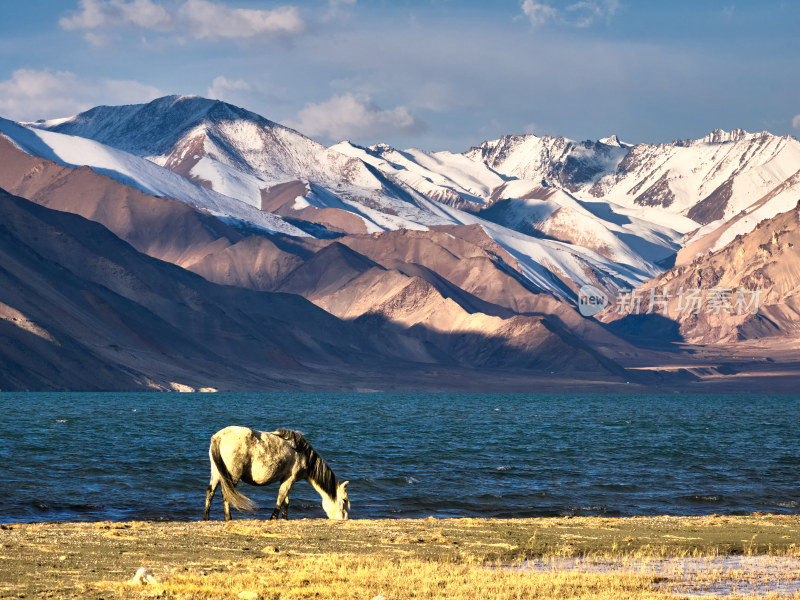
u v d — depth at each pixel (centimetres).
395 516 9388
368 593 4728
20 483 10825
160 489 10812
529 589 4894
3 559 5391
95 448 16412
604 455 17325
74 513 8981
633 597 4744
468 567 5541
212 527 6969
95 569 5219
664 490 11906
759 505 10800
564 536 6981
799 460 16975
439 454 16862
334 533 6812
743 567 5794
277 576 5084
